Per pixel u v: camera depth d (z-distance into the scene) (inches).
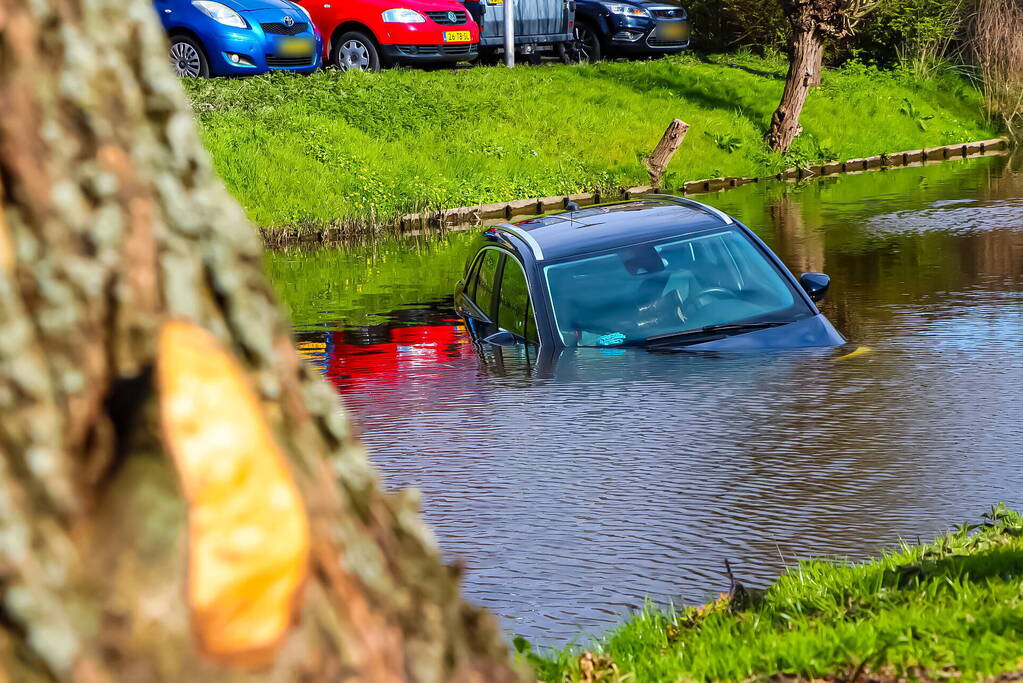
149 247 131.6
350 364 592.4
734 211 1343.5
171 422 123.2
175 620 119.0
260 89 1755.7
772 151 1937.7
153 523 119.6
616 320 571.8
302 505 127.3
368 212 1488.7
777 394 477.4
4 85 125.1
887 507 359.3
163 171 134.6
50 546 118.1
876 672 247.8
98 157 129.6
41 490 119.2
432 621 148.9
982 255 874.1
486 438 443.2
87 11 131.3
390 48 1905.8
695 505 367.6
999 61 2354.8
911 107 2239.2
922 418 437.7
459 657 151.3
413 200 1546.5
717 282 590.2
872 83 2317.9
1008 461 388.2
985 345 544.7
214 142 1578.5
